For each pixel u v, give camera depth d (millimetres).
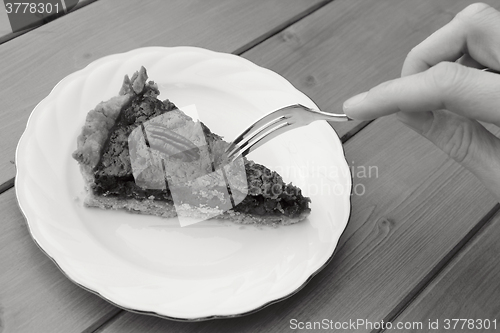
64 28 542
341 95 538
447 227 481
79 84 494
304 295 448
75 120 485
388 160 507
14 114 497
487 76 378
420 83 387
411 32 578
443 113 417
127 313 433
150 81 503
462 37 438
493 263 469
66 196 459
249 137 465
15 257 443
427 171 504
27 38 533
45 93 510
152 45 547
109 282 426
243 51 553
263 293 431
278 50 556
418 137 520
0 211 458
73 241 441
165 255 452
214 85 516
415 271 462
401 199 490
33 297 431
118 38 546
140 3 566
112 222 465
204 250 458
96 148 468
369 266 462
